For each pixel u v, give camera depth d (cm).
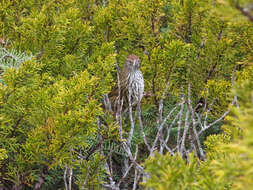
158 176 264
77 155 495
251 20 204
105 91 495
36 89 482
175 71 609
